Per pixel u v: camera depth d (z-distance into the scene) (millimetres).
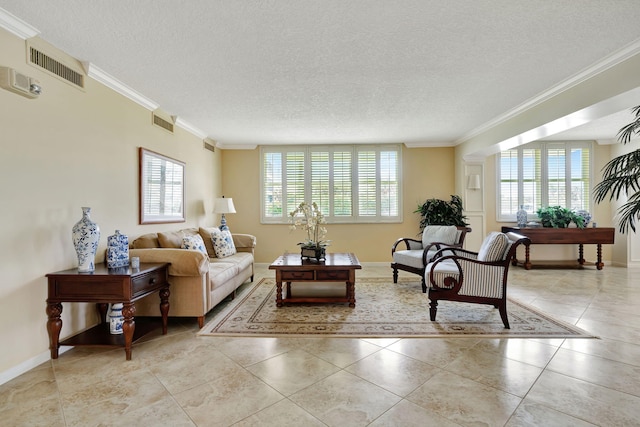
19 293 2148
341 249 6238
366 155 6223
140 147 3549
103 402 1802
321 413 1688
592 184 6129
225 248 4477
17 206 2148
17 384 2000
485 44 2510
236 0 1957
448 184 6188
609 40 2463
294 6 2023
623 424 1575
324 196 6238
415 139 5879
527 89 3443
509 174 6164
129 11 2053
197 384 1985
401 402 1775
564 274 5277
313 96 3609
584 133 5637
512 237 3318
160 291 2809
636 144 5691
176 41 2428
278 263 3664
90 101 2818
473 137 5379
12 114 2119
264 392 1889
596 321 3039
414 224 6223
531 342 2572
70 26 2209
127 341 2322
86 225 2441
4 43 2084
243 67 2875
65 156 2545
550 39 2441
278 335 2752
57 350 2352
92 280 2320
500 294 2920
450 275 3031
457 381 1988
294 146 6246
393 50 2594
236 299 3891
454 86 3350
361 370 2139
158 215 3908
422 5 2025
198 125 4785
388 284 4617
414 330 2836
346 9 2059
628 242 5844
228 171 6238
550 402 1762
